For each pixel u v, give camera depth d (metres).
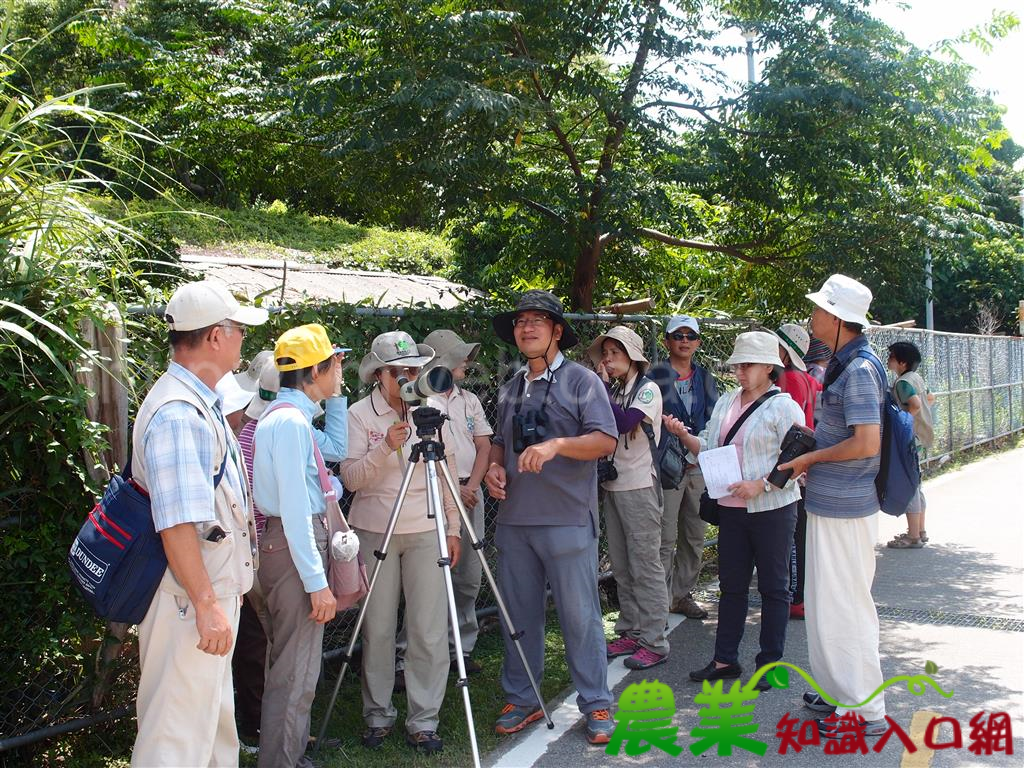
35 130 4.12
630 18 7.31
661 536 5.86
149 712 3.08
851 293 4.34
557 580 4.43
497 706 4.80
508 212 7.92
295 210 19.02
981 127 7.76
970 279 25.34
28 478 3.74
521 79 6.82
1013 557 7.92
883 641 5.69
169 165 13.50
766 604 5.00
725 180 7.53
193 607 3.07
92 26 11.55
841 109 7.18
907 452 4.30
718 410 5.21
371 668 4.33
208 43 10.14
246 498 3.32
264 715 3.73
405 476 4.12
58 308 3.67
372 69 6.57
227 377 4.22
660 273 9.17
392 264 16.31
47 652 3.82
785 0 7.32
